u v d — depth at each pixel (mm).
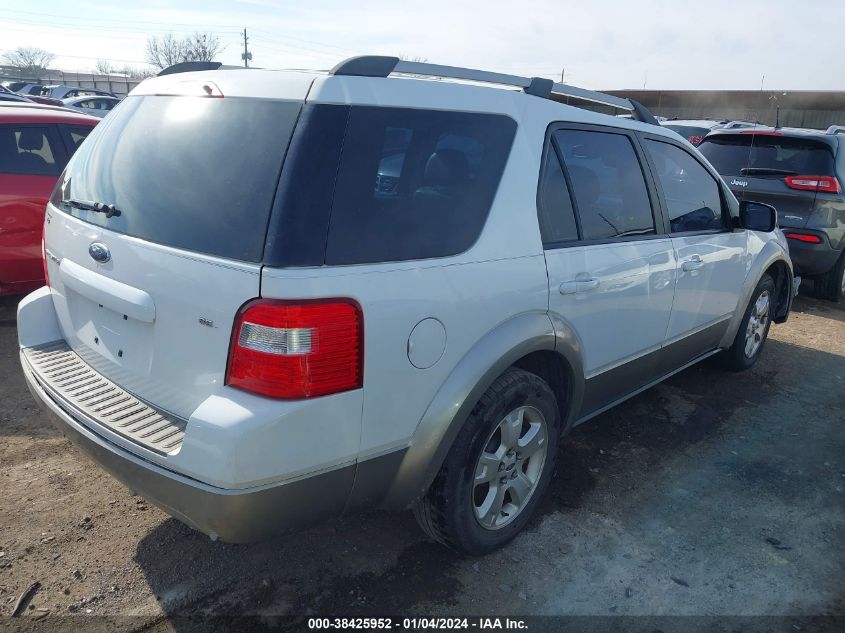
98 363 2600
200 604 2523
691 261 3770
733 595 2689
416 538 2959
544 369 3043
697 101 34469
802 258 6812
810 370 5277
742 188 7059
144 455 2105
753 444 3980
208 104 2350
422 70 2492
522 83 2918
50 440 3631
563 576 2756
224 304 2025
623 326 3305
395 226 2232
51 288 2984
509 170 2654
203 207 2160
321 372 2025
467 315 2428
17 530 2873
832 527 3176
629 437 3996
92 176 2676
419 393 2328
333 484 2189
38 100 15969
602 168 3207
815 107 30656
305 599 2572
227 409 1977
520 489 2885
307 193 2029
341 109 2148
